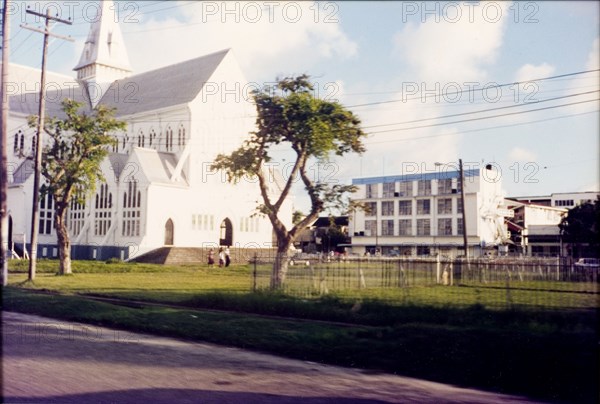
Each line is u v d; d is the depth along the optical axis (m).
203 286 27.84
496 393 9.18
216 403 7.97
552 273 22.47
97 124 35.91
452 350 11.37
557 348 11.05
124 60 73.81
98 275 36.03
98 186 57.97
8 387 8.36
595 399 8.66
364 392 8.99
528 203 52.84
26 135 62.16
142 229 52.44
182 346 12.80
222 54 58.34
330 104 21.98
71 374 9.43
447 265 25.19
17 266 40.59
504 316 14.41
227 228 57.53
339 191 23.16
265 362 11.19
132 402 7.85
